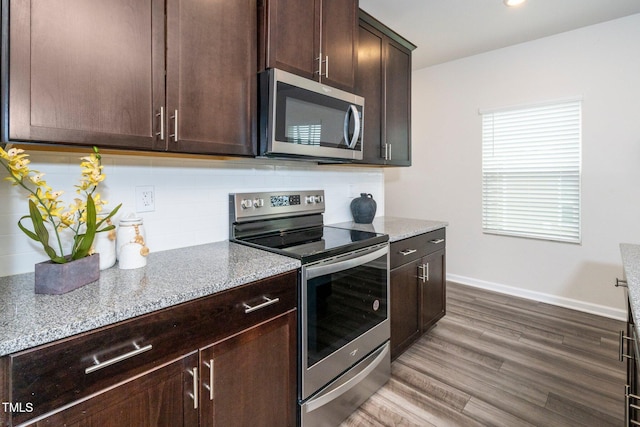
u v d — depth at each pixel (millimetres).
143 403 946
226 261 1395
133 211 1482
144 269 1274
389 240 2023
